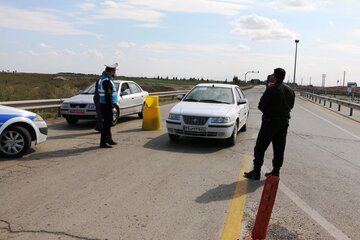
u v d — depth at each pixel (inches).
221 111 382.0
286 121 260.1
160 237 165.0
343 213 205.8
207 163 310.2
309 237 172.6
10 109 314.2
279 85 259.6
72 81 1798.7
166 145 382.9
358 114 941.2
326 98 1201.4
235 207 206.8
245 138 444.8
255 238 158.9
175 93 1180.5
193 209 201.0
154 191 229.0
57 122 539.8
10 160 298.4
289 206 213.6
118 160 308.5
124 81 572.7
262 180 266.7
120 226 175.2
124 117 632.4
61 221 178.7
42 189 225.6
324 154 371.6
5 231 166.2
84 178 251.9
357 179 279.7
